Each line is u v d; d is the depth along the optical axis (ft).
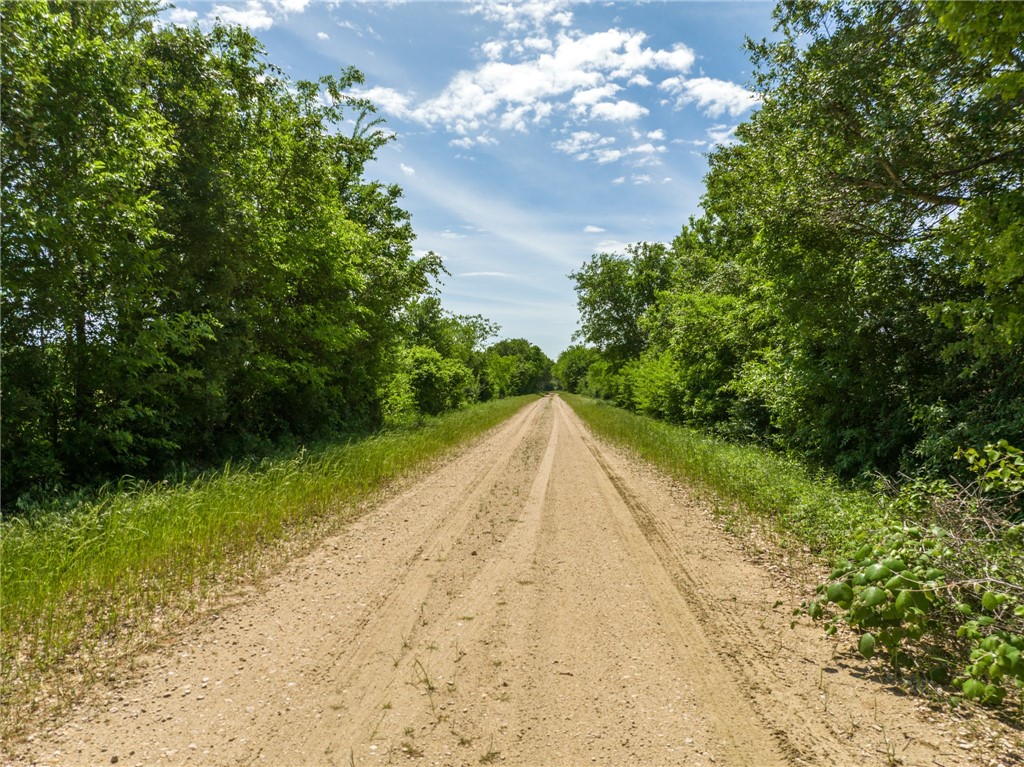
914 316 30.60
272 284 43.57
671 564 20.15
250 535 22.30
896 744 10.07
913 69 26.16
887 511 20.12
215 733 10.50
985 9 16.11
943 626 13.78
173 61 35.14
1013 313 20.98
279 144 46.91
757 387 44.32
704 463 38.19
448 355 118.21
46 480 27.37
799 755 9.80
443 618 15.64
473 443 59.41
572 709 11.28
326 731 10.57
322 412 55.47
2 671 12.42
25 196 24.93
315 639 14.35
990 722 10.68
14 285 24.80
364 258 59.57
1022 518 20.63
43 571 16.90
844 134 30.27
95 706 11.35
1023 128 22.47
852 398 35.35
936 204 26.08
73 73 25.57
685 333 64.75
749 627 15.06
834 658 13.37
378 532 24.29
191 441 36.55
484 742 10.23
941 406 28.07
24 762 9.61
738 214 57.77
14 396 25.35
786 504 26.91
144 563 18.19
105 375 29.25
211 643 14.08
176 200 33.32
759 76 34.96
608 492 33.22
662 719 10.92
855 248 33.04
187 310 33.78
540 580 18.60
